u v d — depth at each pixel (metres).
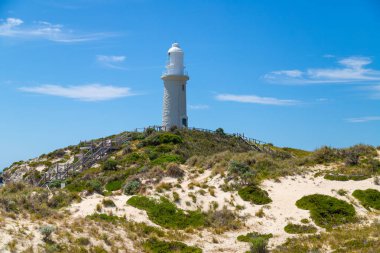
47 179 60.75
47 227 24.38
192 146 64.75
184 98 81.06
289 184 38.22
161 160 54.72
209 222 31.95
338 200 33.91
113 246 25.78
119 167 56.78
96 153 66.62
